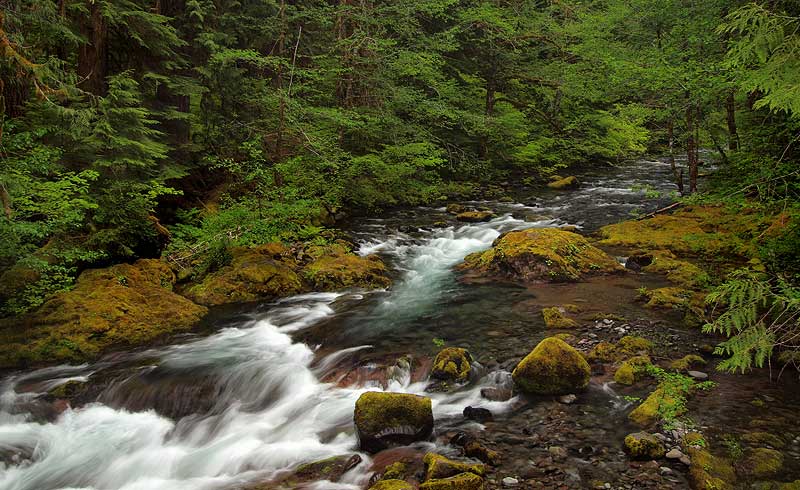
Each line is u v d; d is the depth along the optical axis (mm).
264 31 16594
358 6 17609
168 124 14367
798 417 5098
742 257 10141
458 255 12664
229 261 10664
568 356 5949
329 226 15320
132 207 10242
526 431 5184
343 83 17953
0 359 7262
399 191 18953
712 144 13711
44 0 9141
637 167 25297
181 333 8312
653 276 9742
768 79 4195
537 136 25875
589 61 19938
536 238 10672
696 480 4215
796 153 8484
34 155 8539
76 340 7676
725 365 4223
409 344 7469
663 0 12445
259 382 6750
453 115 19297
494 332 7660
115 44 12727
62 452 5641
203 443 5723
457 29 20312
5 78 9070
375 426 5156
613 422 5242
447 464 4523
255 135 15352
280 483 4848
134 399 6508
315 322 8586
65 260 9094
